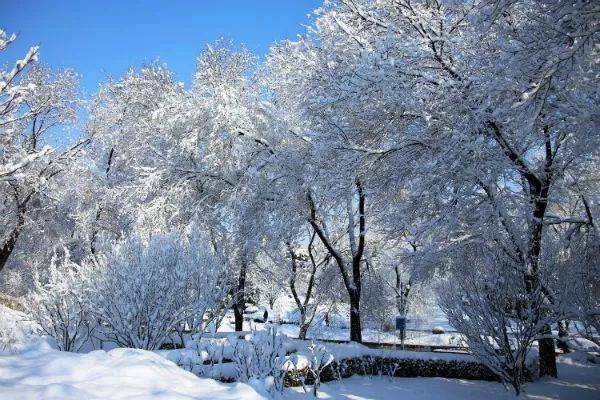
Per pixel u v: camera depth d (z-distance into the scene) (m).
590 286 9.39
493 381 10.03
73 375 4.43
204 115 13.97
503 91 7.50
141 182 14.85
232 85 16.25
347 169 10.71
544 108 8.07
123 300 8.41
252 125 13.83
